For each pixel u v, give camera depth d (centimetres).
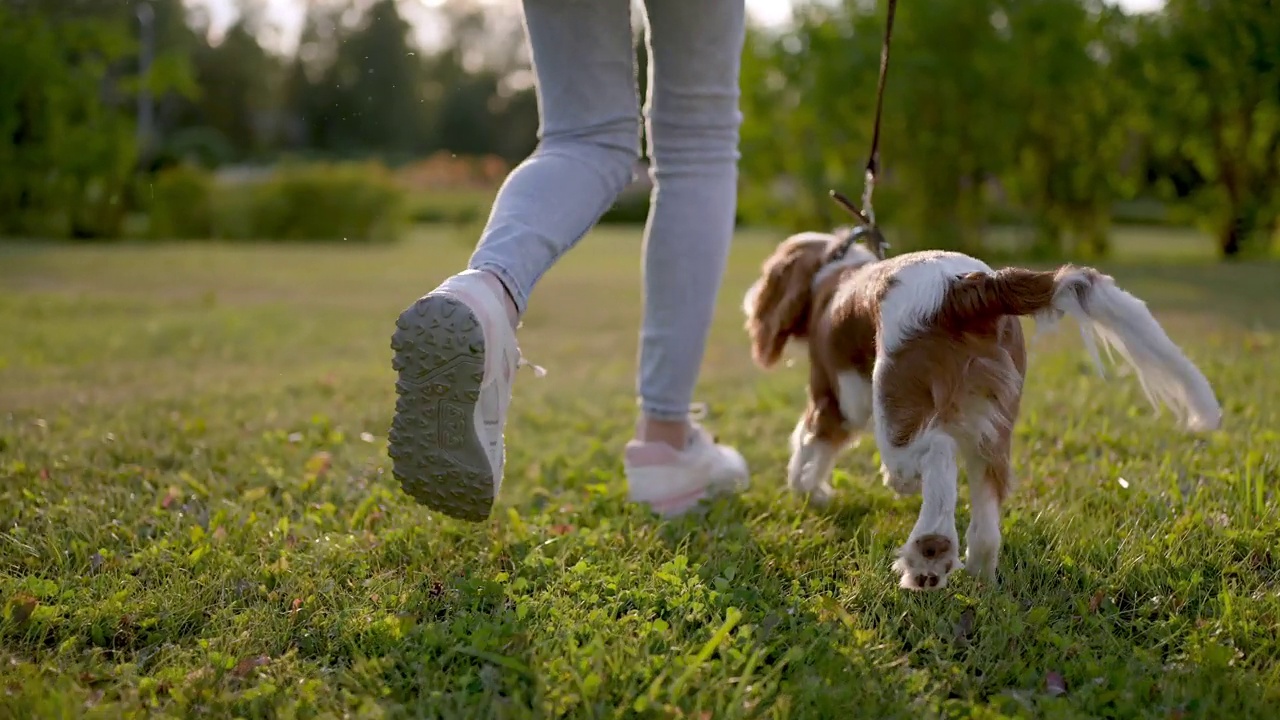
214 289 1156
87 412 489
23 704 209
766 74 1526
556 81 285
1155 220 2086
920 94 1388
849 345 289
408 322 238
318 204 2208
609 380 634
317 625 255
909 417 250
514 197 270
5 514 326
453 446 248
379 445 439
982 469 270
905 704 217
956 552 240
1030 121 1399
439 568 291
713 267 324
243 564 289
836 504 347
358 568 287
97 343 745
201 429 454
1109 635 244
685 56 307
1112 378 525
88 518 322
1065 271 245
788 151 1546
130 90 2231
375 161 2831
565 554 296
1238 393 473
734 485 348
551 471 408
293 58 3084
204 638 248
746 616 255
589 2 278
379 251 1866
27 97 1902
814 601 264
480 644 237
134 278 1265
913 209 1451
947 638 249
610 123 286
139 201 2152
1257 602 257
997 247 1495
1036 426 424
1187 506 318
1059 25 1340
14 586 269
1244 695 217
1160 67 1276
